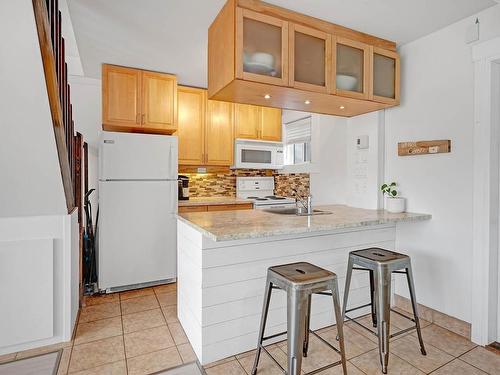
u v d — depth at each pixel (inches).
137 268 120.8
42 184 75.8
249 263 77.7
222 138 157.4
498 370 70.3
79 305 102.2
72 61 133.6
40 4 54.0
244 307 77.4
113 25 89.0
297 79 82.0
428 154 95.0
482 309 80.4
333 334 86.3
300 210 114.1
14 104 62.9
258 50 76.2
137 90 122.7
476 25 81.9
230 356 75.8
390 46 99.2
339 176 130.6
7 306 77.4
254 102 97.1
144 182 121.5
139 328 89.9
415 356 75.7
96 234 122.1
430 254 94.2
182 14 83.1
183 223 89.5
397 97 99.7
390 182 107.7
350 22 87.1
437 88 92.2
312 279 60.2
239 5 73.9
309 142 157.2
